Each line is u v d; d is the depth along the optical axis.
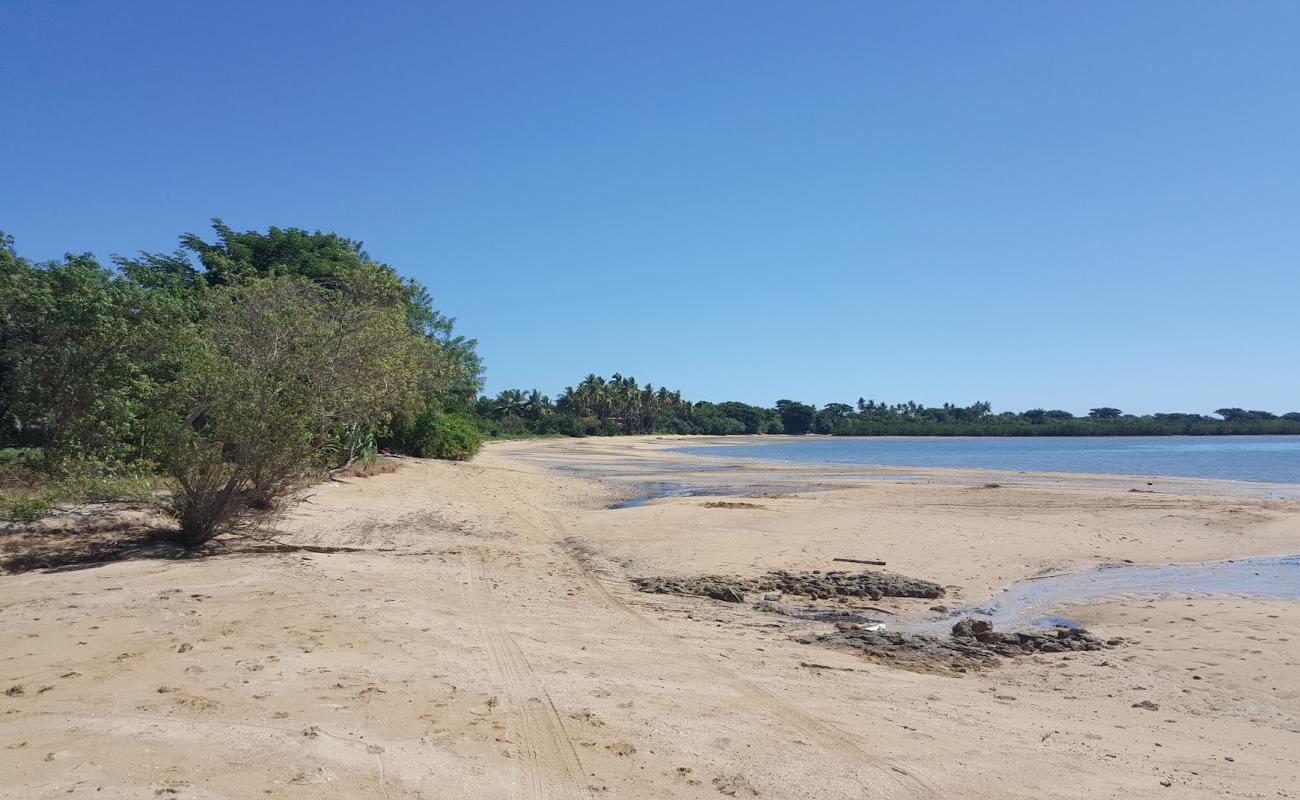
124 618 7.58
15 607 8.02
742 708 6.20
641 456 65.69
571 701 5.93
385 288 25.56
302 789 4.06
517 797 4.26
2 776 3.96
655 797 4.38
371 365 19.14
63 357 16.94
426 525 17.67
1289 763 5.71
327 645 6.89
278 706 5.27
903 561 14.88
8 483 15.15
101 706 5.10
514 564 13.36
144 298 18.80
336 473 24.42
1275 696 7.55
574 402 143.50
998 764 5.29
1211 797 4.93
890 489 29.50
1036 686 7.85
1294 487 31.95
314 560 11.71
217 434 12.32
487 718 5.41
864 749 5.39
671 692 6.47
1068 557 15.47
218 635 7.03
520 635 8.07
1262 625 10.19
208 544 12.34
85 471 15.30
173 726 4.78
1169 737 6.26
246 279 25.09
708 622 10.02
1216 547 16.61
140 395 16.95
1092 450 83.94
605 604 10.62
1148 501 24.52
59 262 18.27
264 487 12.66
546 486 31.11
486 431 112.62
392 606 8.73
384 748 4.70
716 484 33.91
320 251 33.19
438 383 27.38
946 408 186.50
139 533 12.70
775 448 94.75
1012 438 152.12
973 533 17.92
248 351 17.16
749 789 4.57
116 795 3.81
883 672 7.96
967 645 9.35
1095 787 4.99
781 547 16.00
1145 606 11.51
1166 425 149.12
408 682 6.03
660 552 15.41
